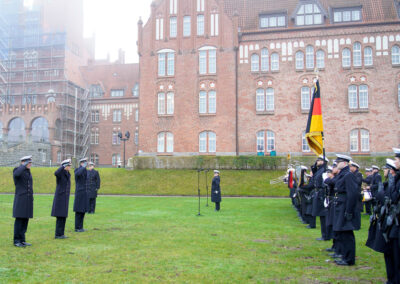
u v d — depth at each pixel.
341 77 37.06
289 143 37.38
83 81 65.25
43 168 35.84
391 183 6.53
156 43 40.38
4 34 65.25
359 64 36.94
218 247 9.23
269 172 32.44
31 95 59.91
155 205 19.97
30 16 66.19
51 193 28.56
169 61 40.00
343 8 38.41
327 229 10.30
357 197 7.77
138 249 8.97
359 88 36.84
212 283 6.39
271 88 38.28
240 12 41.88
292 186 17.36
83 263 7.65
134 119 59.81
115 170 35.19
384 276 6.93
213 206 19.58
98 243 9.68
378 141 36.00
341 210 7.90
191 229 11.93
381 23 36.56
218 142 38.12
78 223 11.57
